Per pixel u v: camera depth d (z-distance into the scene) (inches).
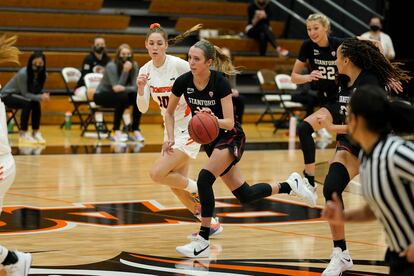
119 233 433.1
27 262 297.6
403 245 215.0
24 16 1039.6
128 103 868.0
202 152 791.1
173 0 1154.7
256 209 514.3
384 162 211.6
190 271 352.8
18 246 394.6
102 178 621.0
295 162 730.2
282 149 831.1
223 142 378.0
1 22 1032.8
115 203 520.7
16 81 835.4
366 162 219.1
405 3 1088.2
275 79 1019.3
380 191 213.5
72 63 1014.4
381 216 219.6
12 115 889.5
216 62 392.8
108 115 1037.8
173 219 474.3
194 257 381.1
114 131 874.1
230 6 1193.4
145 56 1032.2
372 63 336.2
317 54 470.3
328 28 466.3
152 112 1064.2
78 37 1043.3
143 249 395.9
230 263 370.3
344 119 382.3
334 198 223.8
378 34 996.6
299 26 1181.1
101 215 481.1
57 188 572.4
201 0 1197.1
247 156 768.3
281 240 424.2
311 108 940.6
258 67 1103.6
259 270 357.1
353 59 338.6
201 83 374.9
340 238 346.3
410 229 212.2
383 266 370.3
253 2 1144.2
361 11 1117.1
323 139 958.4
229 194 569.3
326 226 463.5
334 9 1147.3
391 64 340.2
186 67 418.9
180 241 416.5
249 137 941.2
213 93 374.0
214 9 1184.2
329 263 350.3
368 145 219.3
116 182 603.5
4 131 295.9
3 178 295.9
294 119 952.3
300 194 410.0
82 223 456.8
